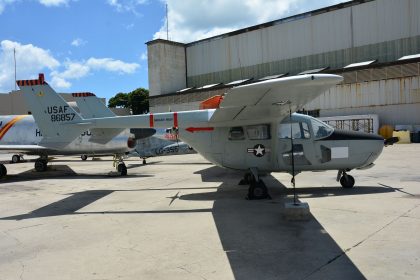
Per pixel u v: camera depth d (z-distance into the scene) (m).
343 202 7.50
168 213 7.19
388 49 36.62
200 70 51.00
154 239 5.43
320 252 4.60
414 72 32.03
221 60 48.81
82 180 13.09
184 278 3.95
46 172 16.36
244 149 9.09
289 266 4.19
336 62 39.88
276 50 44.06
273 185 10.14
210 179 12.38
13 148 14.46
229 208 7.46
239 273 4.04
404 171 12.45
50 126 10.91
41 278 4.08
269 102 7.43
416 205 6.99
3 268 4.42
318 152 8.91
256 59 45.72
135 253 4.82
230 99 7.18
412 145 27.11
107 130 13.94
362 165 9.06
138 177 13.66
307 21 41.66
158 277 4.00
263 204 7.74
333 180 10.77
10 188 11.40
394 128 32.12
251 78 45.84
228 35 47.91
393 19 36.28
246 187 10.30
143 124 9.38
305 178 11.34
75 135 10.64
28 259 4.72
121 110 49.78
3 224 6.64
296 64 42.66
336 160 8.91
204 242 5.20
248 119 8.66
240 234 5.54
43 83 11.05
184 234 5.64
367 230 5.43
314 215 6.48
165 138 17.88
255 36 45.69
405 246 4.68
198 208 7.57
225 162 9.24
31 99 11.09
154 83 50.38
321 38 40.78
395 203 7.23
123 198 9.08
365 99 34.59
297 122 8.98
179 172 15.06
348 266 4.12
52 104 10.98
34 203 8.70
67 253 4.91
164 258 4.59
